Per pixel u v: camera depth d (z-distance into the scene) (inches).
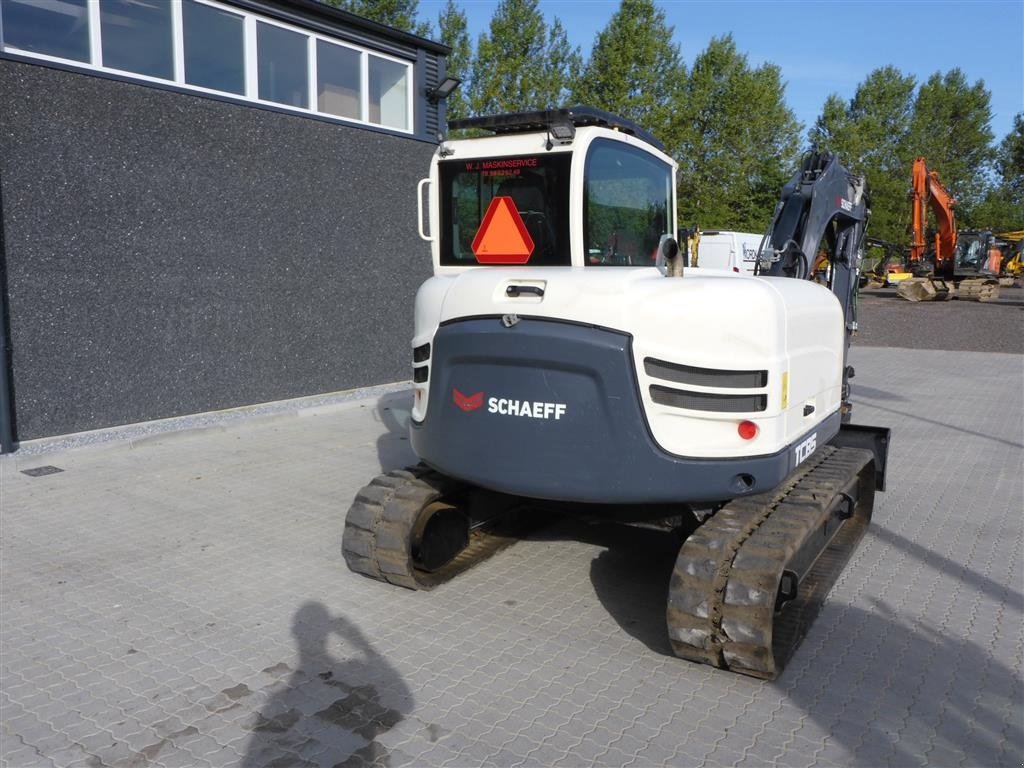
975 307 1113.4
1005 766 124.8
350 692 146.6
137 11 335.3
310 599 185.6
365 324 424.2
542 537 227.3
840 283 264.2
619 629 172.1
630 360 147.6
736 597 141.6
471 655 160.4
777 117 1606.8
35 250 294.0
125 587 191.3
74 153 302.0
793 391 160.6
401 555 181.3
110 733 133.5
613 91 1390.3
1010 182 2805.1
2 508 243.9
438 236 191.5
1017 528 234.8
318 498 259.0
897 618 176.6
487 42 1409.9
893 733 133.6
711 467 149.0
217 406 360.8
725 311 146.9
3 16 295.1
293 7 390.9
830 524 184.4
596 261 178.7
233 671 153.7
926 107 2458.2
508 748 129.6
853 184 261.7
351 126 403.2
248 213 362.6
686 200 1596.9
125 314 322.7
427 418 170.4
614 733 133.8
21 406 295.9
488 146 180.5
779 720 137.6
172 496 258.5
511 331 154.0
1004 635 168.7
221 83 370.9
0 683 148.9
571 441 152.6
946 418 390.6
